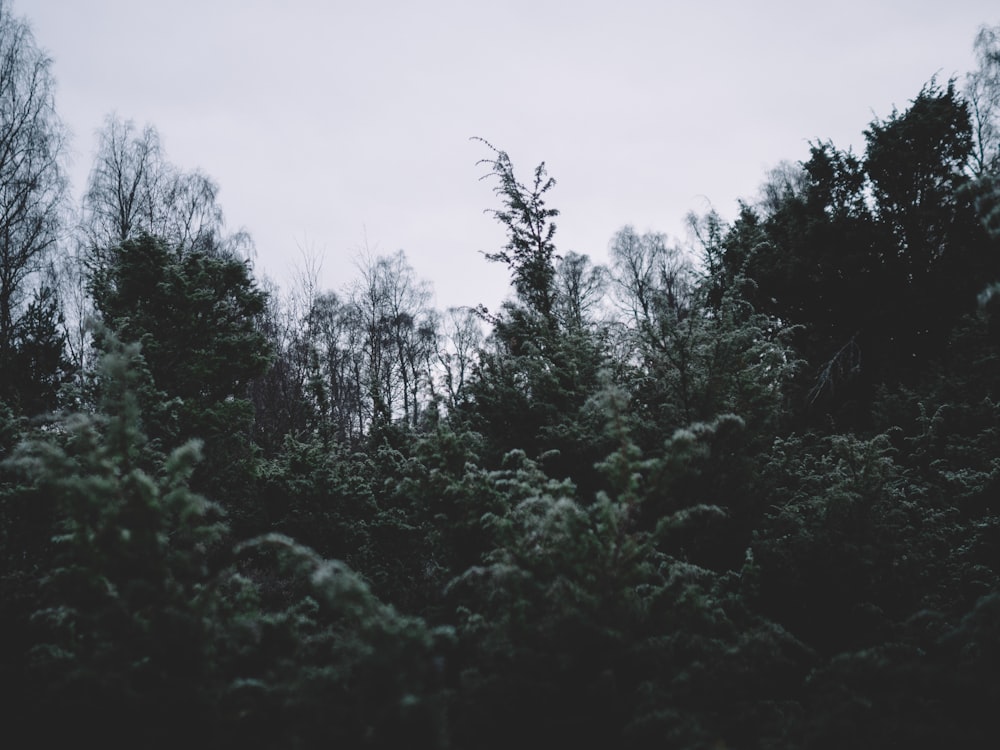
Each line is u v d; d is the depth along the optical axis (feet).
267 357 31.12
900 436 34.47
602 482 20.49
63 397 22.47
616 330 24.99
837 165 54.49
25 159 56.90
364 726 8.34
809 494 21.86
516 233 30.83
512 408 23.65
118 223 67.77
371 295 85.20
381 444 33.04
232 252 75.25
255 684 9.77
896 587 16.40
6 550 15.01
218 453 27.68
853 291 50.03
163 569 10.51
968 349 35.99
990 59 51.47
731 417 15.76
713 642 12.69
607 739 9.86
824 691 11.72
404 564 22.11
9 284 54.75
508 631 11.42
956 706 10.75
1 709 9.60
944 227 48.70
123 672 9.27
